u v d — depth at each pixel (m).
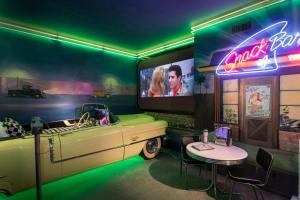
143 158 4.43
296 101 2.75
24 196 2.79
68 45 4.64
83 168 3.14
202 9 3.18
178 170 3.76
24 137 2.65
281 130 2.88
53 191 2.94
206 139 3.23
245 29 3.21
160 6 3.04
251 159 3.23
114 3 2.94
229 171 2.61
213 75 3.74
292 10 2.70
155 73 5.64
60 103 4.53
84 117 4.28
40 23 3.74
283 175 2.85
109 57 5.50
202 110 3.98
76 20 3.60
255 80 3.17
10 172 2.39
